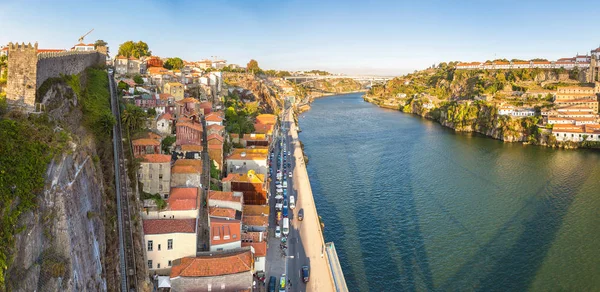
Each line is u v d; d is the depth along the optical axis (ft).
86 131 253.65
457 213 420.77
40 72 211.41
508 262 326.44
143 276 226.38
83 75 318.45
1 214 130.62
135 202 256.52
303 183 478.59
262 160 441.68
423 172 568.82
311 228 361.10
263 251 279.49
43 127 180.86
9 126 160.66
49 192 156.15
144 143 303.48
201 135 414.62
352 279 301.43
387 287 293.23
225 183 373.81
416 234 371.76
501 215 416.67
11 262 125.59
